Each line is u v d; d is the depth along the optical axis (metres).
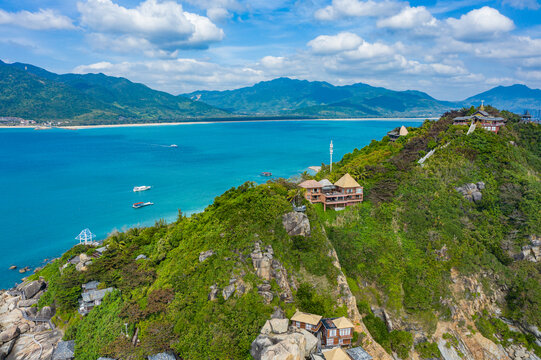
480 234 108.00
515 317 91.69
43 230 169.75
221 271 82.75
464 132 145.75
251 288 80.31
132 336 78.12
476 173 123.94
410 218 111.25
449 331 90.19
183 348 71.44
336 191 122.06
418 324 89.31
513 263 102.44
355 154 181.00
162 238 107.56
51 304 94.44
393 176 129.00
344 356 70.69
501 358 87.00
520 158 136.25
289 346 65.56
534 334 87.69
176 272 87.50
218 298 78.81
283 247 90.81
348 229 111.25
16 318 91.94
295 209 98.88
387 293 94.00
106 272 97.31
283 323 74.06
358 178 130.12
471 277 96.94
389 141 185.25
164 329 74.38
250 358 68.56
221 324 73.94
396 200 118.69
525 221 107.81
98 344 76.50
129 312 81.25
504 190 117.38
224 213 99.88
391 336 88.44
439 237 103.69
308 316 78.00
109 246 108.25
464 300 94.38
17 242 157.00
